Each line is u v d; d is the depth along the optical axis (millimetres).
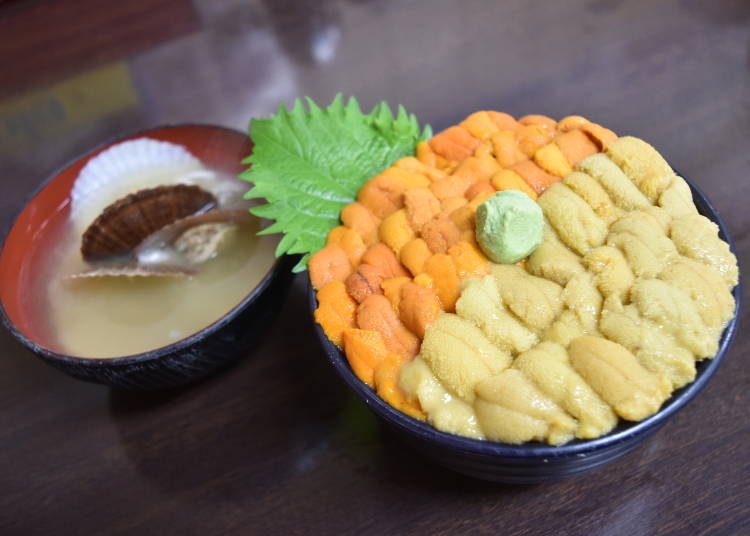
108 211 323
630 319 244
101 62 479
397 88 435
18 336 293
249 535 288
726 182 358
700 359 240
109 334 315
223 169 367
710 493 273
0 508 307
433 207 289
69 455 319
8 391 340
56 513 303
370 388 258
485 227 264
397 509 286
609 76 416
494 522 278
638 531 270
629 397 229
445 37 458
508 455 232
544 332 254
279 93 445
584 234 268
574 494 281
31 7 525
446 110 417
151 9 508
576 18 452
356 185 334
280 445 309
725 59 409
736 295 255
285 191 328
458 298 261
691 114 389
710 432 287
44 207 350
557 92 414
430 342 251
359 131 346
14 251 333
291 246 310
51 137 445
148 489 305
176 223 334
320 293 279
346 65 454
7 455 322
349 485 295
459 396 246
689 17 435
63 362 283
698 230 261
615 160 285
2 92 475
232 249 338
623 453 257
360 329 264
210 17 497
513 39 448
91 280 333
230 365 335
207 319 316
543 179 289
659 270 255
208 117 439
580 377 237
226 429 317
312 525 287
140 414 327
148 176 368
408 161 313
